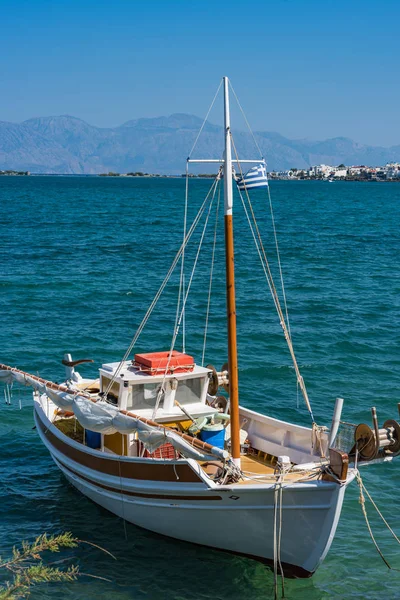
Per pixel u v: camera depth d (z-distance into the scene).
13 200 166.50
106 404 18.00
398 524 18.55
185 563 16.73
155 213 131.38
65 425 21.44
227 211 15.99
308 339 36.59
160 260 65.69
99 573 16.33
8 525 18.31
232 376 16.44
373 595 15.72
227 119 15.91
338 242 84.88
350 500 19.70
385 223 117.31
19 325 39.19
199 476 15.93
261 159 16.42
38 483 20.77
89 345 35.31
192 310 43.53
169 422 18.56
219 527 16.47
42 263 61.69
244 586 15.96
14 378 20.89
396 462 21.92
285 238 88.44
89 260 64.38
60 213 126.06
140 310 43.47
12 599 12.41
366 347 35.16
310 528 15.61
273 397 27.89
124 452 18.36
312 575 16.36
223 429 18.00
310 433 17.89
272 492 15.47
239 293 49.44
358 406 26.83
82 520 18.61
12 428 24.78
